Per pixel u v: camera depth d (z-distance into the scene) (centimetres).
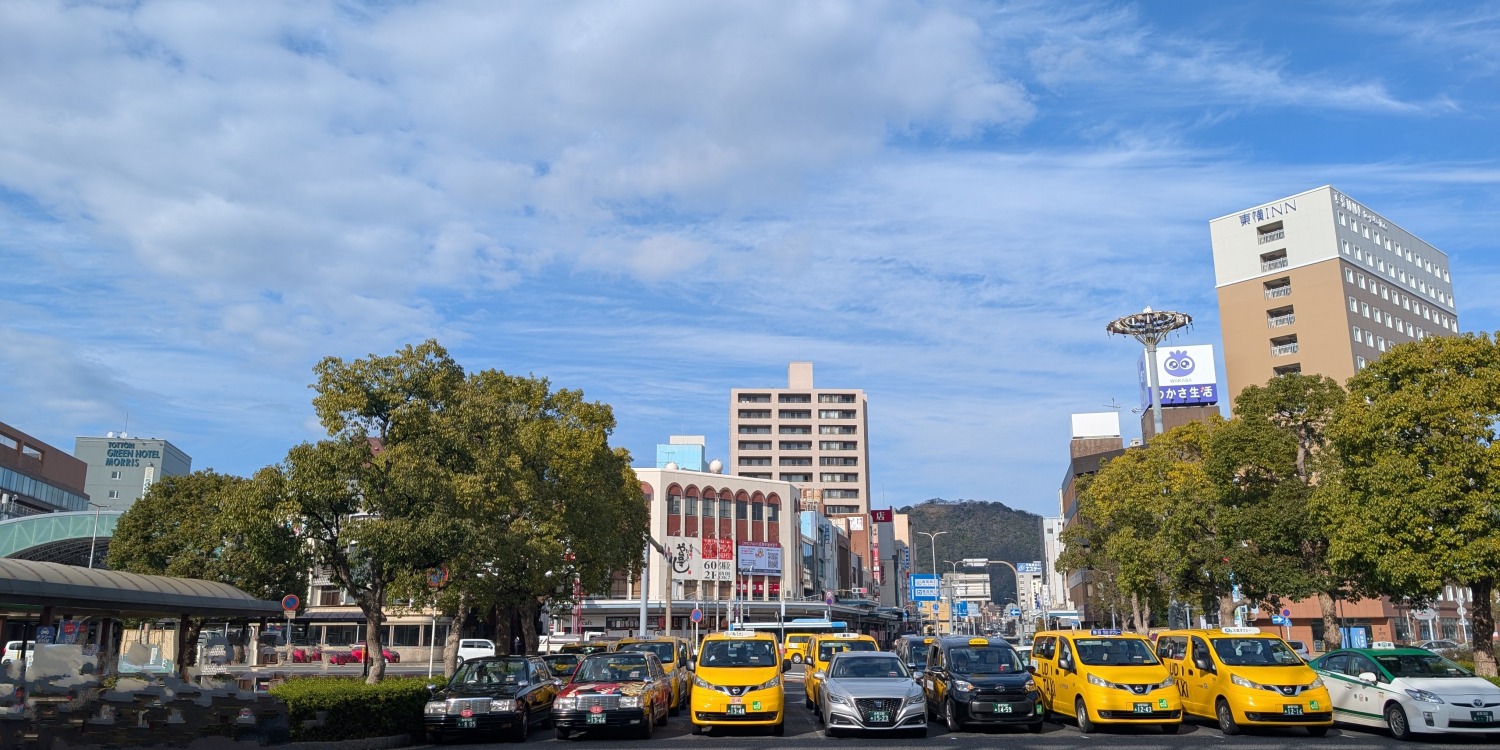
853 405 14638
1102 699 1886
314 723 1738
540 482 3300
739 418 14525
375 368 2466
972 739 1867
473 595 2927
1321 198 8356
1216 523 3662
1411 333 8856
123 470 13825
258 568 2431
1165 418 8850
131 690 1524
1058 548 15625
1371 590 3138
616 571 4178
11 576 1648
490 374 3591
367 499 2341
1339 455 2964
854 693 1873
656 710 2062
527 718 2009
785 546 9662
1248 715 1819
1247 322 8569
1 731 1388
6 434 8981
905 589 15512
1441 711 1725
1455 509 2591
